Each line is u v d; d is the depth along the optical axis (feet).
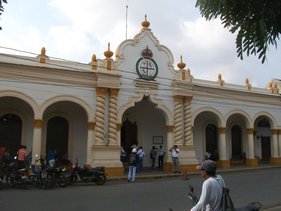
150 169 74.23
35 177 50.11
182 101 74.49
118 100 66.69
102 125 64.03
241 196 41.16
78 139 69.15
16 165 49.75
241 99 85.56
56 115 68.03
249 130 86.89
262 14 13.55
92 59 65.51
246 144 92.89
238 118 93.15
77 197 40.04
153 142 79.56
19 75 57.62
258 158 96.78
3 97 60.18
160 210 32.96
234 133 93.97
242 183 53.16
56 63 61.57
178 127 72.59
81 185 51.44
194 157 73.67
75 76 62.69
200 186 50.37
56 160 58.23
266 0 13.52
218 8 14.08
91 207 34.06
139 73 69.56
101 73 64.39
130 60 69.21
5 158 55.47
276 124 92.73
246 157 91.71
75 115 69.62
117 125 65.87
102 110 64.23
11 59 58.08
